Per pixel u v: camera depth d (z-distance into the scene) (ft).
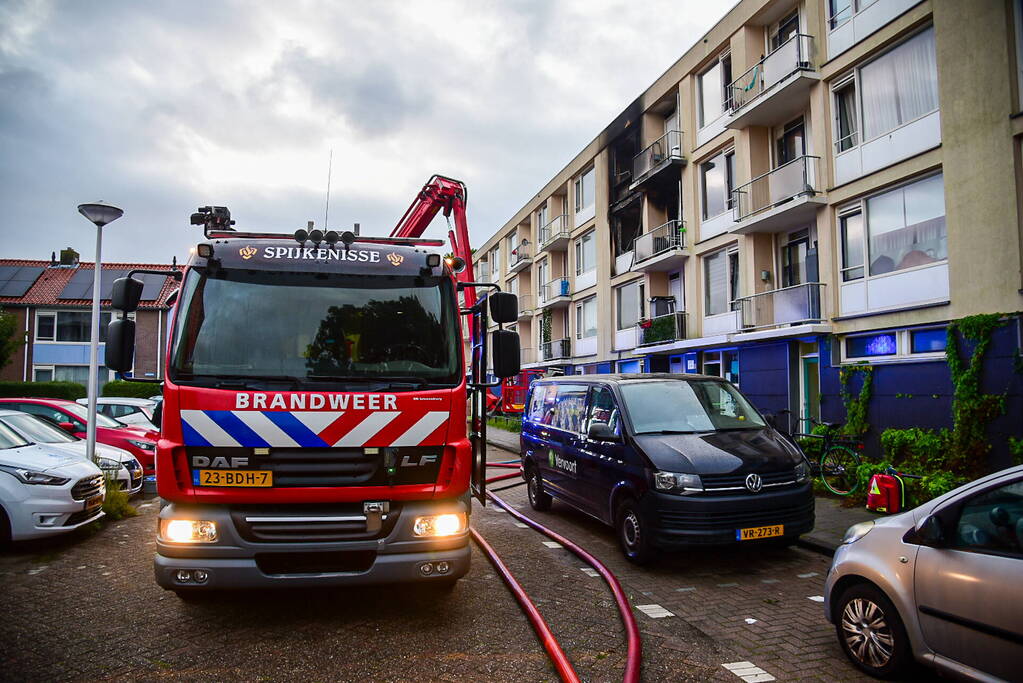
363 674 12.59
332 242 16.19
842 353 45.29
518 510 31.04
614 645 14.34
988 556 10.75
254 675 12.50
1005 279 33.81
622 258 81.76
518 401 85.20
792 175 48.78
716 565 21.30
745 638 14.94
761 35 55.77
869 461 34.99
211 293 14.99
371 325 15.43
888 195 42.11
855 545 13.34
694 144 65.16
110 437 35.53
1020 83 33.60
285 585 13.52
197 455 13.67
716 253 62.59
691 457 20.54
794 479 20.80
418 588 17.97
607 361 85.61
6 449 22.95
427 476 14.64
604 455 23.49
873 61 43.09
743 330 54.49
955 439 34.45
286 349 14.80
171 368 14.15
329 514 13.92
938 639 11.35
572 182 98.89
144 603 16.62
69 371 96.02
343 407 14.24
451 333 15.90
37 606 16.39
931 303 37.99
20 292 98.22
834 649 14.29
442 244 17.60
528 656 13.53
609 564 21.44
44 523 21.44
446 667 12.94
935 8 38.04
